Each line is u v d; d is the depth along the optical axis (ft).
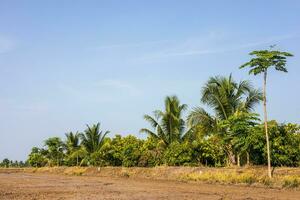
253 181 108.06
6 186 115.85
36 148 282.56
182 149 149.28
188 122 143.74
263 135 118.21
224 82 144.15
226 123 129.49
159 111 164.55
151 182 127.03
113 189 102.06
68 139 247.09
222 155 143.54
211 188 101.55
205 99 144.36
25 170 253.65
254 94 140.97
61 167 227.20
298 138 120.98
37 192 96.32
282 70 101.14
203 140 147.64
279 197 79.61
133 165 176.76
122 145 199.52
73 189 104.06
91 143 212.84
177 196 82.99
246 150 124.16
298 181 98.99
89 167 197.26
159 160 165.17
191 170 136.26
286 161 119.65
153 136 167.43
